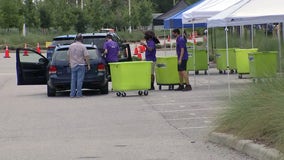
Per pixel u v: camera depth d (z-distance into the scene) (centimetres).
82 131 1716
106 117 1989
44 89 3144
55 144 1509
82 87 2719
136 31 10944
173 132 1650
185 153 1334
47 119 1980
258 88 1507
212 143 1447
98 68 2708
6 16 8644
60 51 2739
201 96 2486
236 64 3431
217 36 5297
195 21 2877
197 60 3688
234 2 2628
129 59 3222
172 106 2214
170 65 2817
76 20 9400
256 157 1214
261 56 2412
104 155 1344
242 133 1341
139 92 2633
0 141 1579
